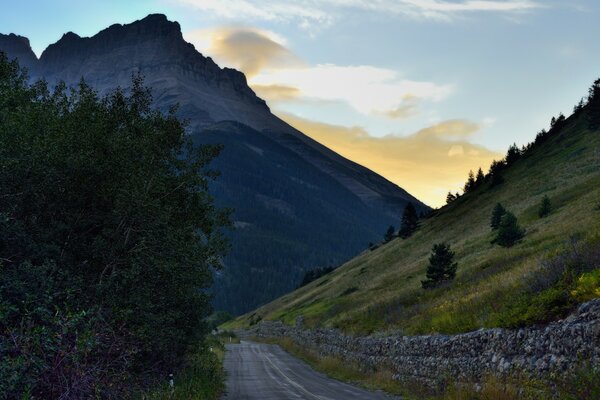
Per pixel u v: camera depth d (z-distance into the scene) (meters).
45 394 9.38
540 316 16.16
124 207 13.28
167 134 16.50
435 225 93.88
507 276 29.88
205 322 23.91
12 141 11.62
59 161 12.49
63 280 12.34
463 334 20.91
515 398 14.82
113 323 12.49
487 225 70.19
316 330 55.41
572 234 35.00
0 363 8.35
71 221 13.45
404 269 72.19
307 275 186.88
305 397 21.41
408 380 24.61
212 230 19.52
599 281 15.05
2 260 11.03
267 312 128.12
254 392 23.28
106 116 15.59
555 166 75.56
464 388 17.95
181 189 17.62
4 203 12.05
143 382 16.03
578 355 13.12
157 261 13.61
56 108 14.32
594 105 81.44
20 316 10.47
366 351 34.09
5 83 12.62
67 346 9.48
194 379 20.86
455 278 43.34
